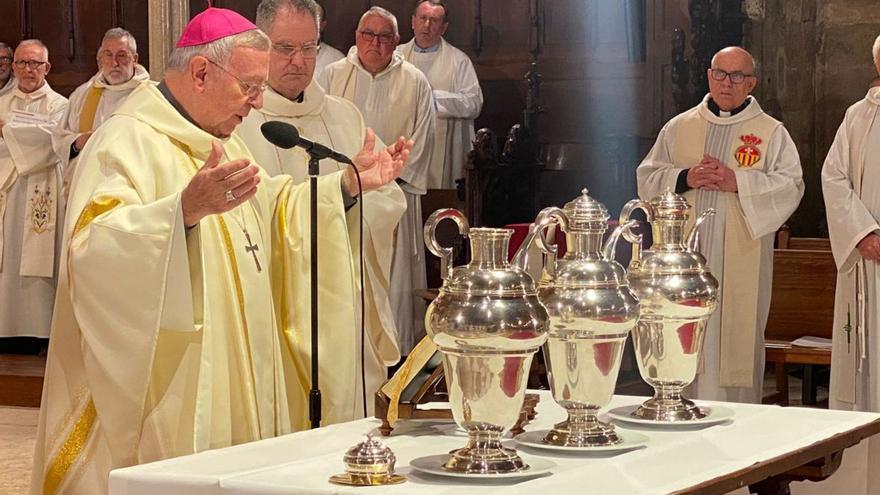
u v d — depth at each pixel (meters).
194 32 3.63
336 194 3.84
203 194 3.21
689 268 2.88
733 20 8.98
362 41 7.92
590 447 2.50
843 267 6.21
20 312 9.29
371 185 3.82
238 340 3.58
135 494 2.30
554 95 10.00
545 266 2.64
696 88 8.53
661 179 6.59
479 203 8.12
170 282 3.25
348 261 3.86
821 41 10.16
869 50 10.05
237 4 10.33
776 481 2.97
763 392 8.03
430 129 7.97
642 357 2.91
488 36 10.21
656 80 9.38
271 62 4.46
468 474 2.23
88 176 3.48
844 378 6.27
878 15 9.98
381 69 7.96
